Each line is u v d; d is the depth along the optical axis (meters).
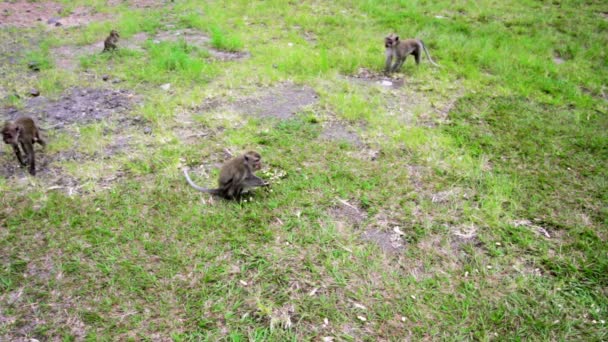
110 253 3.83
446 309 3.53
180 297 3.56
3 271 3.69
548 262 3.83
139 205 4.24
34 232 3.98
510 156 4.95
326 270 3.76
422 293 3.63
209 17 8.88
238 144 5.02
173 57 6.69
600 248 3.95
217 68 6.64
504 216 4.23
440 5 9.88
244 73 6.49
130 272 3.71
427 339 3.37
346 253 3.87
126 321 3.42
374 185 4.52
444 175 4.66
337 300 3.57
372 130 5.30
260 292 3.60
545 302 3.58
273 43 7.66
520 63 7.02
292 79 6.41
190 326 3.41
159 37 7.96
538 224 4.17
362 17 9.05
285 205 4.28
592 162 4.89
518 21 8.84
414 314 3.50
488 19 9.07
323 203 4.31
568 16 9.21
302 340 3.35
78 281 3.65
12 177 4.55
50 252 3.84
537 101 6.04
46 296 3.55
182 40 7.42
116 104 5.77
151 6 9.95
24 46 7.55
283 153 4.92
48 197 4.30
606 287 3.68
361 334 3.39
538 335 3.41
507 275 3.75
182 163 4.74
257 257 3.83
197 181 4.52
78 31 8.28
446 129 5.37
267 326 3.42
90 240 3.92
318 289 3.63
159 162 4.73
